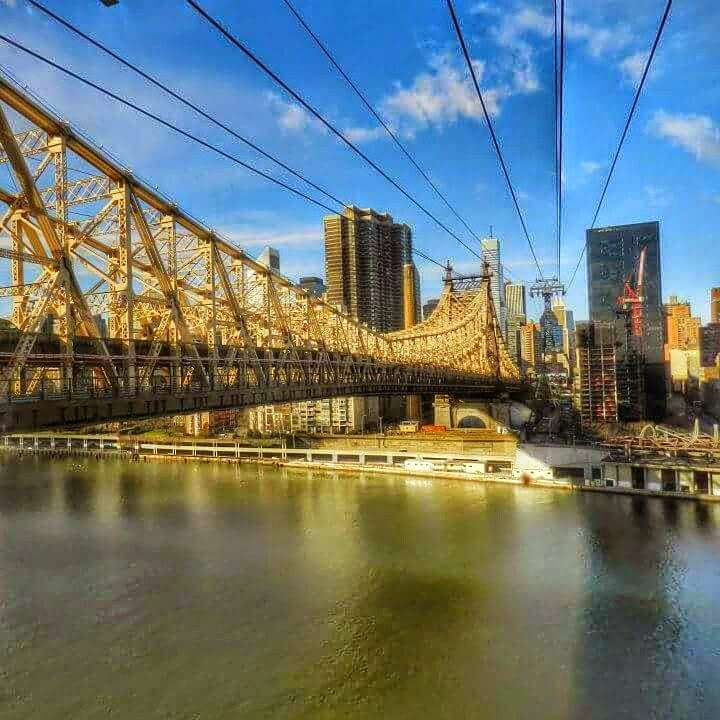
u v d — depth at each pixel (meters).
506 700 32.97
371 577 51.56
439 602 45.94
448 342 124.81
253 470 114.81
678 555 55.50
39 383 28.38
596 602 45.34
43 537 67.00
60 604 47.31
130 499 88.69
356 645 39.44
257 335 47.88
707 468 79.94
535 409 139.75
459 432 126.31
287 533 66.75
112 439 145.62
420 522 69.62
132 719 32.09
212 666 37.25
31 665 37.81
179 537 66.12
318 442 126.00
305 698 33.59
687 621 42.00
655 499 78.50
